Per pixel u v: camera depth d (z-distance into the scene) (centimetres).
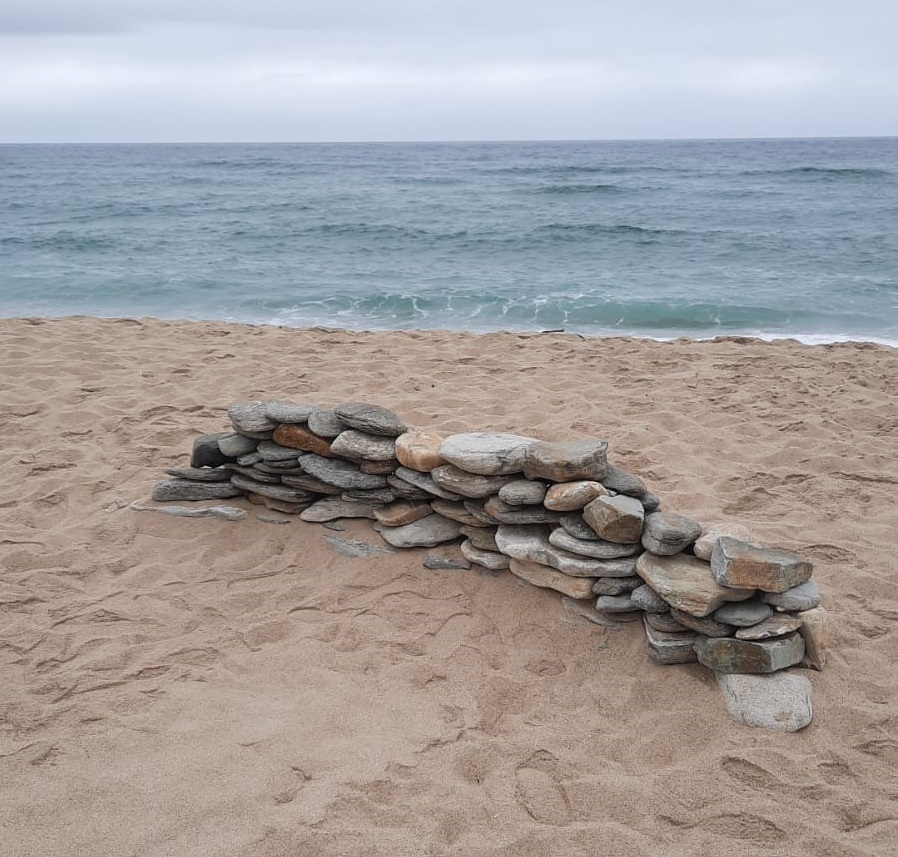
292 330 968
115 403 665
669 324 1125
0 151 16062
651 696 334
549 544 386
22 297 1287
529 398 693
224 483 477
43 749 293
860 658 352
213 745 298
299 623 381
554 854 256
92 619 381
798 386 738
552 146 14750
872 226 2164
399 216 2509
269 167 6306
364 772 286
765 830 266
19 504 486
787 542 451
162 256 1734
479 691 338
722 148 11519
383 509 440
